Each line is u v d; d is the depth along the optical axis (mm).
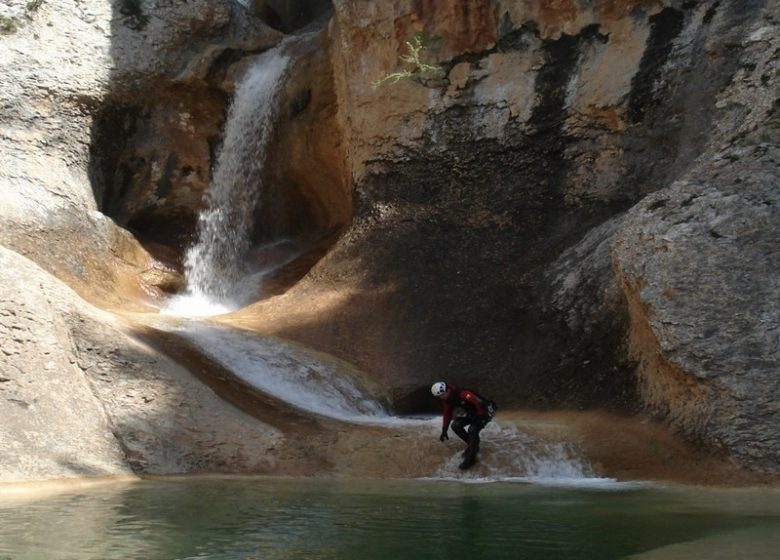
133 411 10531
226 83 22375
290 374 13664
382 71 18484
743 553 5598
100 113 21406
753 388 10469
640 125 16234
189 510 7398
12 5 20641
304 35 22609
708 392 10734
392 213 18000
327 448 10719
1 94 20234
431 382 14359
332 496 8406
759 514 7426
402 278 16625
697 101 15586
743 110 14195
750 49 14508
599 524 6852
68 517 6984
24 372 10133
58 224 19656
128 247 20625
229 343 14070
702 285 11352
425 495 8570
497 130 17547
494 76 17641
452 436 11031
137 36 21828
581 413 12523
